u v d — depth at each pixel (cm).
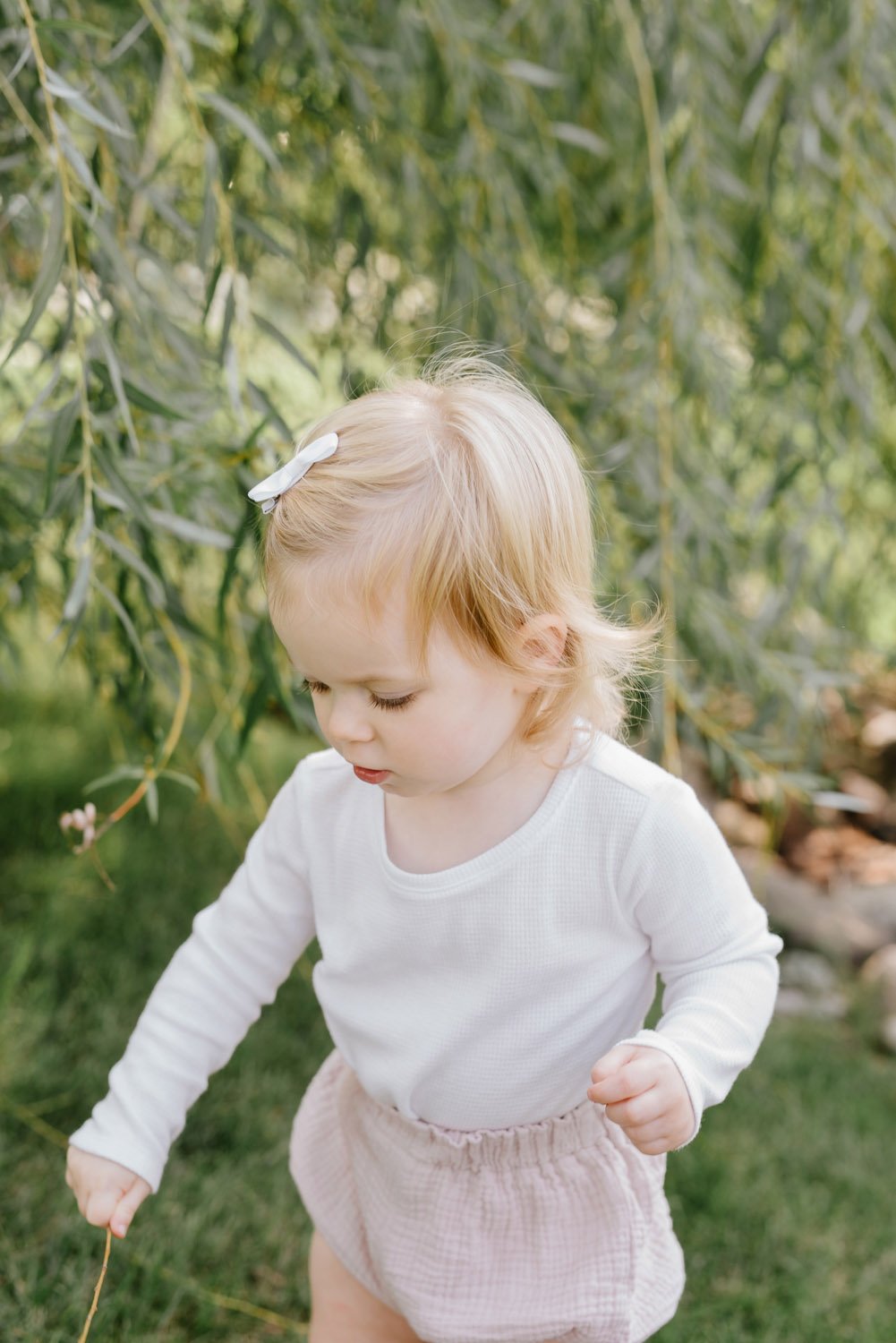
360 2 241
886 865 350
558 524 122
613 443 254
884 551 326
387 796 132
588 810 125
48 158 172
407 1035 130
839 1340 191
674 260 231
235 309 170
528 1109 131
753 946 126
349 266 254
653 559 225
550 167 254
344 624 112
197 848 322
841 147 240
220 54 237
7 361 147
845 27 239
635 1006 133
